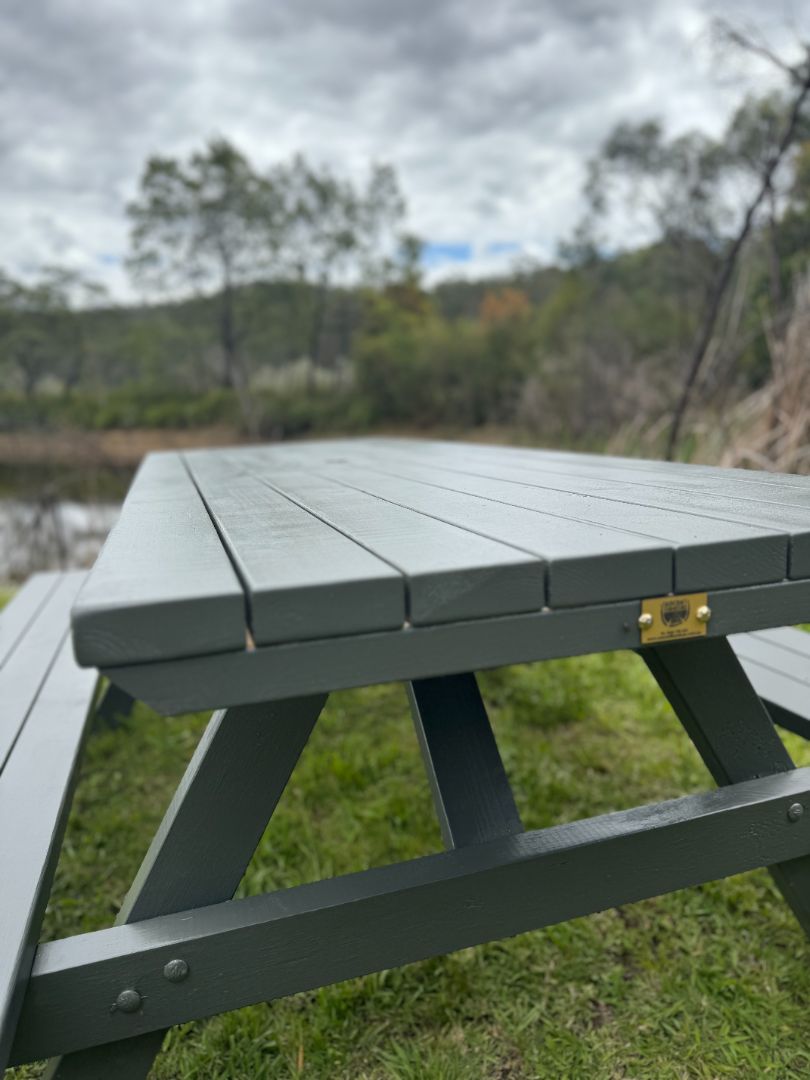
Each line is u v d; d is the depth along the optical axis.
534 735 1.88
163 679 0.48
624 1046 0.94
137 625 0.46
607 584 0.58
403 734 1.93
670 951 1.11
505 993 1.04
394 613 0.52
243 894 1.28
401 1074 0.92
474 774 0.84
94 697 1.30
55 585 2.30
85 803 1.67
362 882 0.71
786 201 4.41
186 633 0.47
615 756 1.75
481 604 0.54
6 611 1.94
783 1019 0.97
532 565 0.55
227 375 25.92
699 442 3.69
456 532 0.68
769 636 1.47
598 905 0.78
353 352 23.08
